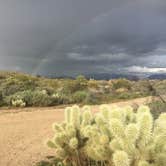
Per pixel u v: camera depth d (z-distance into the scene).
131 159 3.37
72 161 4.75
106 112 4.19
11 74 28.77
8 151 7.22
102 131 4.02
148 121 3.42
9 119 12.04
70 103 17.86
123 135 3.45
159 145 3.43
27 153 7.07
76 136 4.71
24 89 19.62
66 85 22.44
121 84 25.95
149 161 3.40
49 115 13.29
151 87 10.69
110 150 3.85
